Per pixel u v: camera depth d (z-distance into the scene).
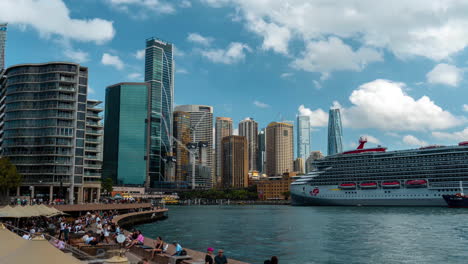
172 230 92.00
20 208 50.97
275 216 153.00
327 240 69.81
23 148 150.50
